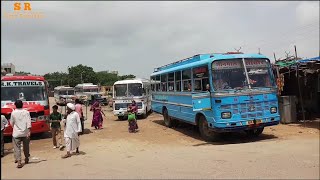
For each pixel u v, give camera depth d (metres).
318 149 10.56
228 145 11.96
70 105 11.15
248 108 12.34
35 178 8.05
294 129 15.50
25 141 10.10
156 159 10.00
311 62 17.02
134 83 25.22
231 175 7.77
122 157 10.64
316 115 20.27
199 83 13.53
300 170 8.10
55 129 13.36
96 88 49.81
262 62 12.88
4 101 16.44
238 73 12.56
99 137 16.08
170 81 17.64
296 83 20.48
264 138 13.43
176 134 16.19
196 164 9.03
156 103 20.84
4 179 8.09
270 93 12.69
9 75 17.81
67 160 10.38
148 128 19.19
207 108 12.69
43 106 16.45
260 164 8.80
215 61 12.47
